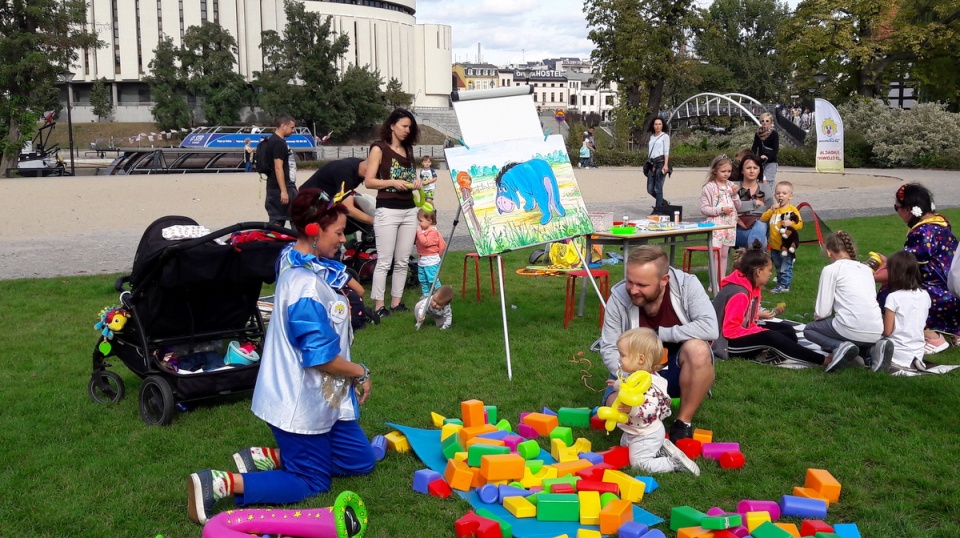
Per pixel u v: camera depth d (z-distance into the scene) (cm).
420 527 379
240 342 579
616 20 5516
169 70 7331
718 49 8631
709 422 511
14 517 392
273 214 1089
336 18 9938
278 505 399
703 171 3628
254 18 8656
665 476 433
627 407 435
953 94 4425
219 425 518
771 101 8712
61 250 1331
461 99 702
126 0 8156
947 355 664
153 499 410
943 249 710
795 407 538
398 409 551
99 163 5628
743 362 641
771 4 9619
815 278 1007
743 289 655
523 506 383
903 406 530
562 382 610
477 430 470
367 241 969
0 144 4266
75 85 8444
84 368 653
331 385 395
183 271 506
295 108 7450
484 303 900
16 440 494
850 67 4391
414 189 804
